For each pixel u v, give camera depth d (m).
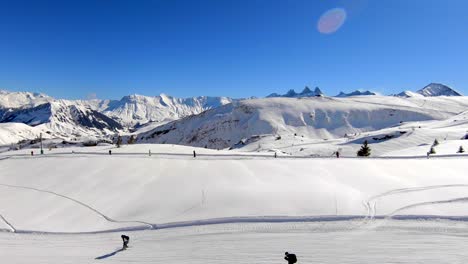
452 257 20.81
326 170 49.19
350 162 54.16
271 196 36.72
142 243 27.86
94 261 22.91
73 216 36.84
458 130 140.25
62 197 42.75
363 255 21.67
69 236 31.31
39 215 37.41
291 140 166.12
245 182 44.25
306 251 22.94
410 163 52.38
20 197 43.28
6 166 57.22
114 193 43.22
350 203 33.88
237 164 54.81
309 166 51.88
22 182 49.22
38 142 177.62
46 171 53.72
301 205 33.88
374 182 42.03
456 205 32.75
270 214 32.34
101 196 42.44
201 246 25.44
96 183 47.28
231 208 34.56
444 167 49.25
